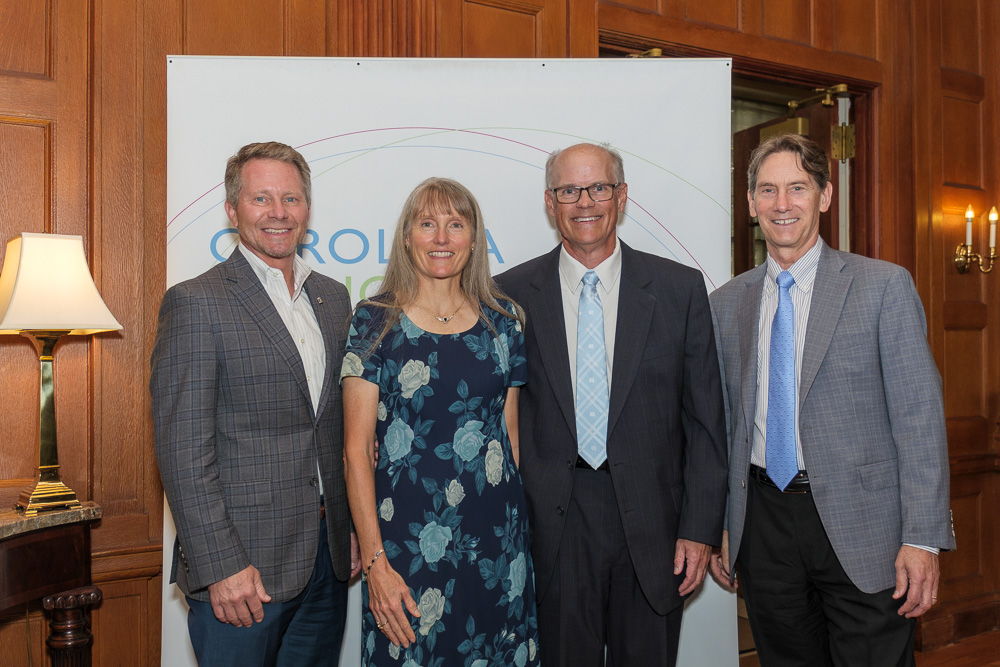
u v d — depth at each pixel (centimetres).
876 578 175
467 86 233
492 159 234
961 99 385
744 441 192
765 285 197
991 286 387
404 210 174
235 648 161
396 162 229
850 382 179
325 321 184
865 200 365
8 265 204
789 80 350
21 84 230
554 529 184
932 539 170
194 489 154
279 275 178
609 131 237
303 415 170
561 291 198
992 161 391
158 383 159
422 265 171
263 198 172
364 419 165
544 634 187
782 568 186
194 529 154
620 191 198
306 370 177
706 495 188
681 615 194
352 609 222
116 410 242
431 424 166
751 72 339
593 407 190
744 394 192
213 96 220
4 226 230
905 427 175
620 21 307
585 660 185
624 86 237
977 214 388
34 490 206
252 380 164
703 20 325
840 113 364
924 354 175
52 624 204
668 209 239
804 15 348
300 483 169
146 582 246
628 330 190
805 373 181
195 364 158
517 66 234
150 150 246
